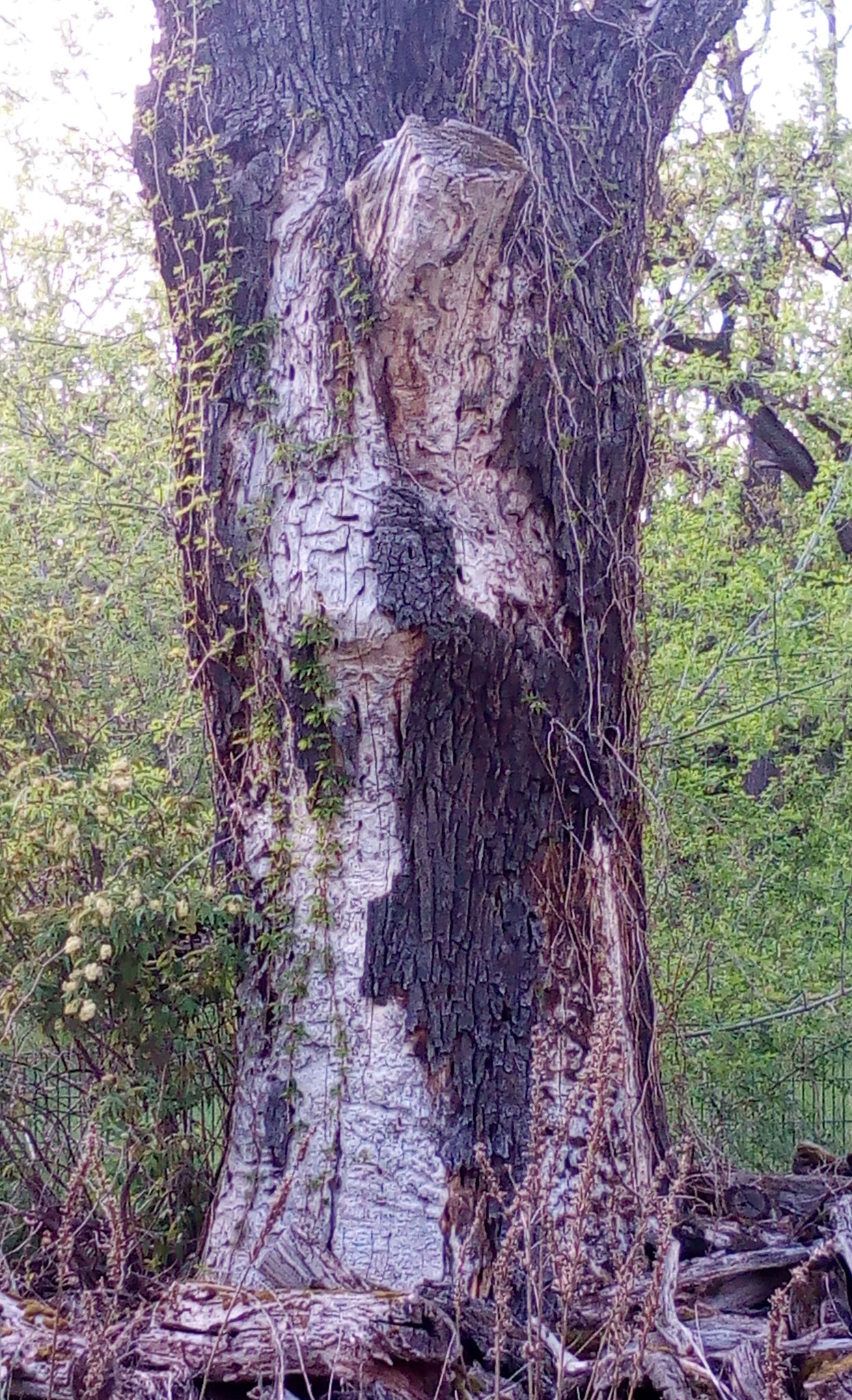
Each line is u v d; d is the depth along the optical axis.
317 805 3.75
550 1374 3.09
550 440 3.76
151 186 4.08
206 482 3.93
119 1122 4.10
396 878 3.71
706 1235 3.98
